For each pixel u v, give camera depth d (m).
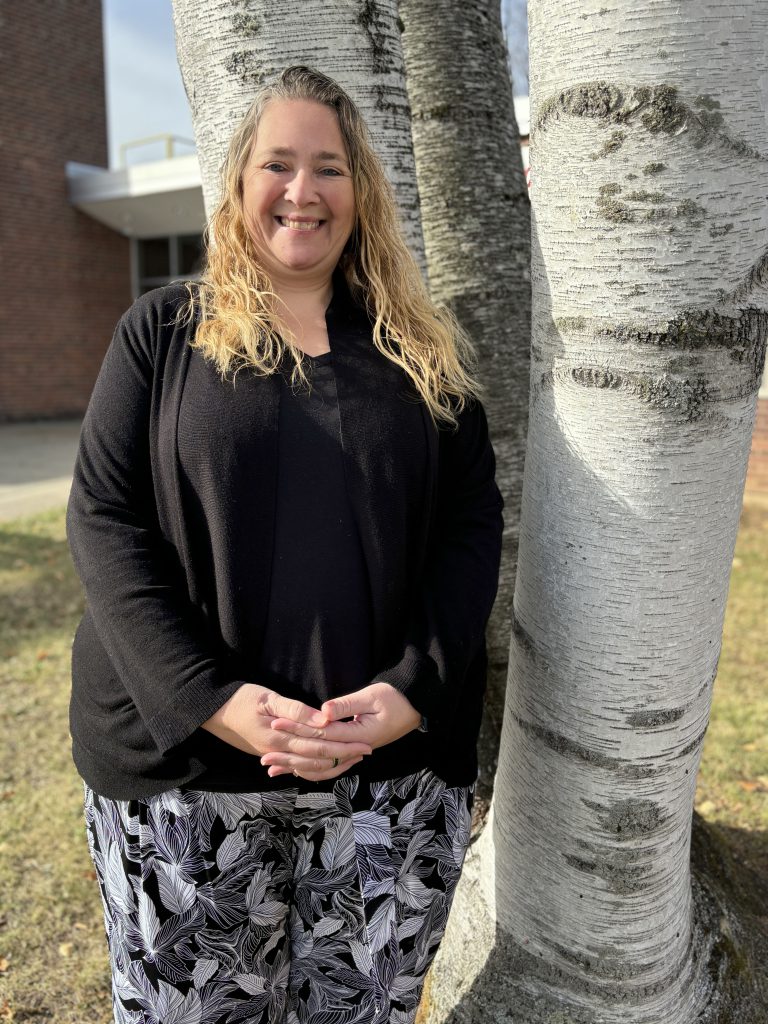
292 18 1.79
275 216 1.43
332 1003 1.48
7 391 14.38
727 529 1.53
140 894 1.35
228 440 1.33
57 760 3.33
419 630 1.41
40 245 14.66
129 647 1.27
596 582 1.53
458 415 1.51
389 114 1.92
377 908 1.41
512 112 2.74
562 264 1.46
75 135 15.05
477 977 1.84
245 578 1.34
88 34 15.09
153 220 15.48
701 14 1.26
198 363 1.37
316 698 1.38
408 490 1.41
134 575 1.30
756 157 1.32
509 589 2.60
